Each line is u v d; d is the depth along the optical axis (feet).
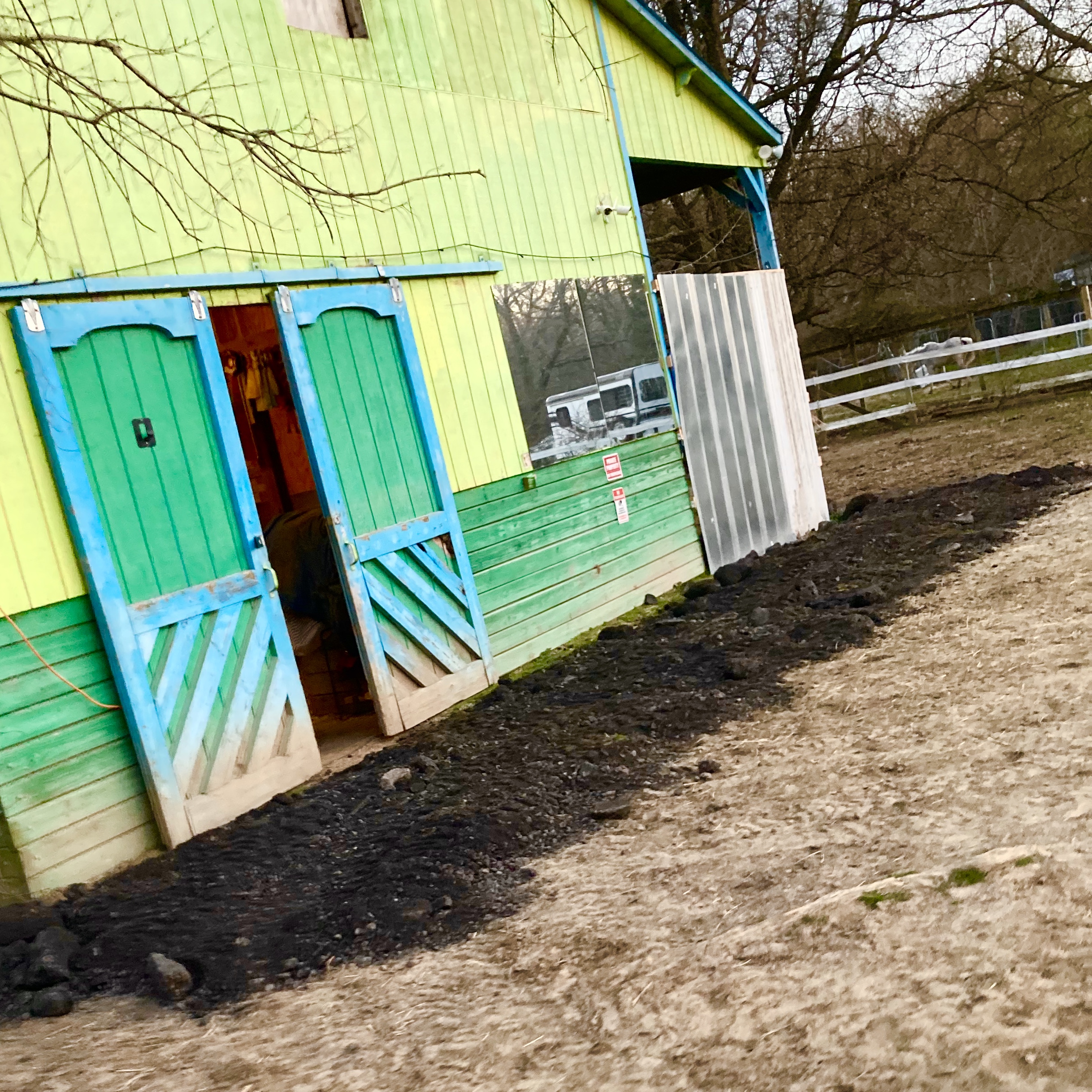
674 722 19.33
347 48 23.24
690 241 67.31
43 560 16.22
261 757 19.07
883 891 11.05
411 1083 9.85
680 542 32.63
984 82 65.57
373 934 13.37
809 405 40.52
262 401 26.48
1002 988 8.93
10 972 13.32
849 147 67.62
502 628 25.48
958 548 28.32
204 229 19.44
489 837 15.53
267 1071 10.48
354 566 21.35
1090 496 31.42
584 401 29.32
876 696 18.38
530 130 28.73
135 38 18.63
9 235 16.31
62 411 16.55
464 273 25.55
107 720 16.83
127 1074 10.69
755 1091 8.48
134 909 14.90
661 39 33.96
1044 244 102.17
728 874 12.93
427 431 23.71
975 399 62.23
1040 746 14.29
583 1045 9.91
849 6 62.59
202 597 18.28
